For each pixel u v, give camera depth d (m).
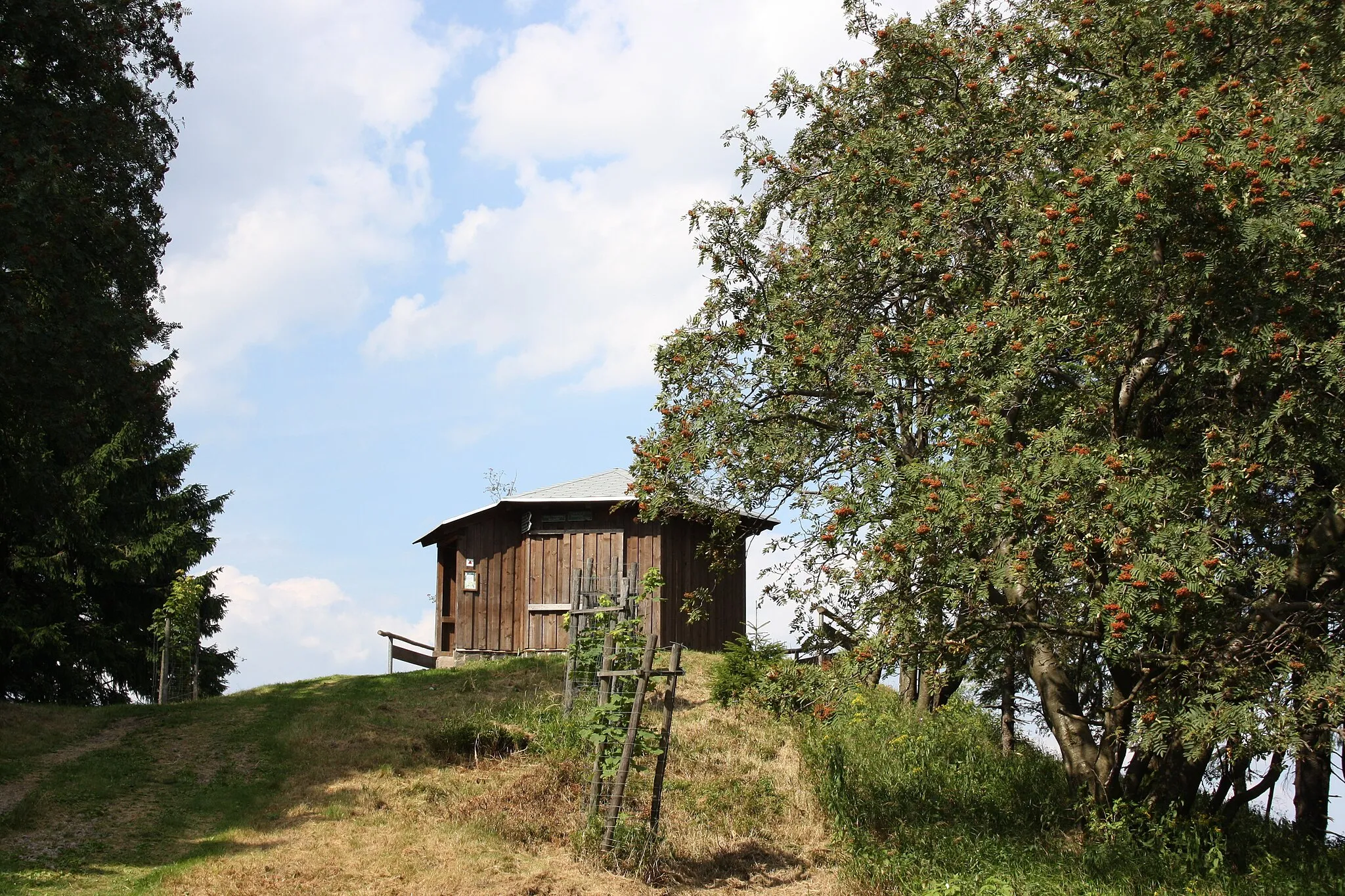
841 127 14.00
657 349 13.55
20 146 14.55
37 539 23.78
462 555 21.78
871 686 16.31
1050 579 10.30
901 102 13.48
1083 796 12.11
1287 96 9.80
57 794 11.93
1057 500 9.27
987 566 9.80
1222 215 8.90
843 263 12.91
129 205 17.62
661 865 10.65
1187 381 11.02
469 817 11.59
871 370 11.50
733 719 15.71
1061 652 11.77
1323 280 9.39
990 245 12.37
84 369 15.19
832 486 11.22
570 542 21.38
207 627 28.36
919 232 11.80
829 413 12.42
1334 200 8.80
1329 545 10.34
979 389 10.72
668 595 20.94
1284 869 10.67
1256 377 9.60
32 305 14.38
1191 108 9.55
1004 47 12.81
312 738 14.28
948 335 11.29
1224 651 10.01
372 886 9.65
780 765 13.93
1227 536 9.93
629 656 11.60
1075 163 10.80
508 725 14.70
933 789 13.38
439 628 22.75
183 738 14.48
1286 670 9.53
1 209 13.45
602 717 11.25
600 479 22.77
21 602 24.16
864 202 12.77
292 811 11.75
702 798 12.73
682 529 21.59
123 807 11.70
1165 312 9.70
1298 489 9.57
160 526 26.88
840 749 13.45
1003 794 13.43
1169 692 10.02
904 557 10.15
